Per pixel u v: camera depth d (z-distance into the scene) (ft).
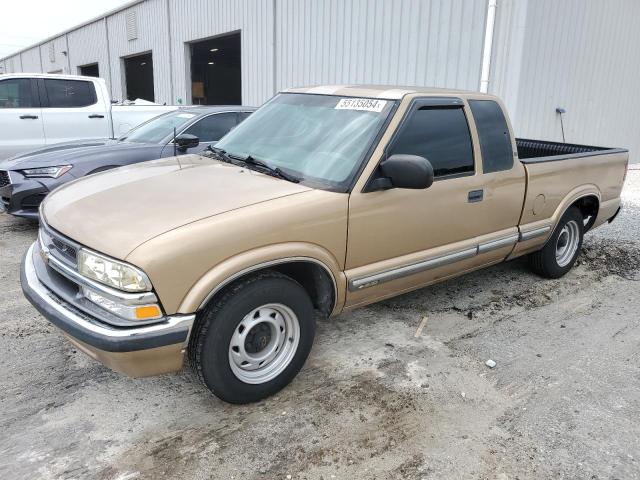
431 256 12.48
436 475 8.55
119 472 8.42
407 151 11.64
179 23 58.44
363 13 36.35
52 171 19.97
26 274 10.23
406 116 11.70
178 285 8.48
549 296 16.19
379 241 11.26
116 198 10.09
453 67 31.45
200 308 8.75
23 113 27.55
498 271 18.30
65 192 11.21
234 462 8.72
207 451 8.96
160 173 11.54
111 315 8.45
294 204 9.86
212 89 100.01
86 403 10.18
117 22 72.74
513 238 14.66
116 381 10.93
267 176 11.23
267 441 9.25
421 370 11.66
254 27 47.09
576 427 9.85
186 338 8.66
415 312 14.67
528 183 14.69
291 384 10.96
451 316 14.51
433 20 32.04
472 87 30.66
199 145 22.76
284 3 43.16
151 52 66.08
